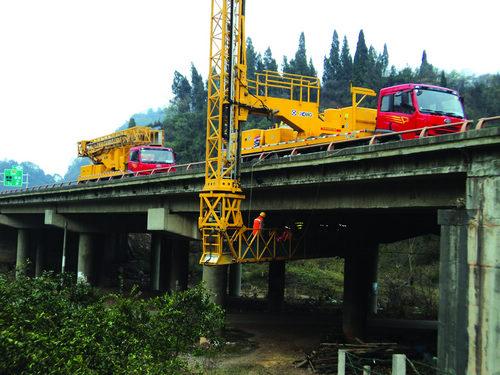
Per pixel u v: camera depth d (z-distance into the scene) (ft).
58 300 60.80
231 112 88.48
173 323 57.21
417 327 115.96
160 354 52.13
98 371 43.11
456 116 74.64
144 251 245.45
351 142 81.61
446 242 53.72
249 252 89.56
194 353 59.82
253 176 87.35
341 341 92.27
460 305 51.42
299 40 445.78
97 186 135.54
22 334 42.68
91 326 48.83
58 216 166.81
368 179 64.90
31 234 222.28
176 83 443.32
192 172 98.68
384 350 77.51
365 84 372.79
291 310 140.77
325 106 380.99
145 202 124.67
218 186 86.48
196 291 61.77
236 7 89.30
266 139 105.60
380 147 61.41
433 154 56.54
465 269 51.24
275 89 337.72
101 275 184.44
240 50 89.25
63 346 43.16
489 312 48.24
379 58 475.72
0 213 208.03
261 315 129.90
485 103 346.95
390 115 77.71
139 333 52.70
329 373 72.69
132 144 163.32
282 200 86.99
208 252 87.25
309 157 72.64
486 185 49.98
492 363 47.44
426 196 62.03
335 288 190.90
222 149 87.92
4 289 59.26
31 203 181.16
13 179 257.96
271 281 138.51
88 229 167.22
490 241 48.88
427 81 394.93
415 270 206.90
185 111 410.52
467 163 52.34
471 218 51.08
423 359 74.74
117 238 221.46
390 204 67.05
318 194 79.36
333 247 102.78
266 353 86.69
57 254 219.00
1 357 39.73
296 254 96.53
